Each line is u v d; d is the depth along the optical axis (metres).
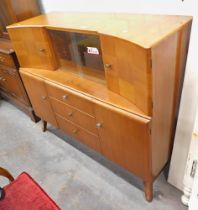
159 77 0.99
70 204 1.49
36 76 1.62
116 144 1.31
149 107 1.02
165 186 1.51
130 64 1.00
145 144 1.12
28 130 2.23
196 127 1.07
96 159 1.78
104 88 1.31
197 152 1.13
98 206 1.45
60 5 1.78
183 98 1.18
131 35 0.97
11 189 1.15
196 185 1.10
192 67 1.09
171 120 1.30
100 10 1.52
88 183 1.61
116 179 1.60
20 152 1.98
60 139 2.04
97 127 1.35
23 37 1.56
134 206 1.42
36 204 1.08
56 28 1.33
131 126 1.12
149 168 1.24
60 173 1.72
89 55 1.36
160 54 0.93
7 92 2.51
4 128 2.30
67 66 1.56
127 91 1.13
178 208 1.37
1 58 2.02
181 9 1.14
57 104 1.60
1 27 2.08
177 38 1.01
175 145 1.33
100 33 1.07
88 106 1.30
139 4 1.30
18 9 1.84
